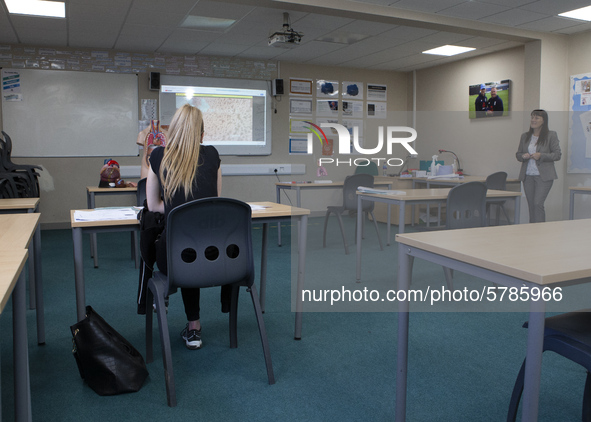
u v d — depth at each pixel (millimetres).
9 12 4594
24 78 5867
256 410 1692
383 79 7832
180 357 2160
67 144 6121
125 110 6355
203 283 1793
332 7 4465
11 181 3873
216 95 6797
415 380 1919
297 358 2143
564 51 5707
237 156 7008
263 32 5426
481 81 6625
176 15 4746
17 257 1224
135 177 6422
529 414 1063
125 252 4703
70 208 6215
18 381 1307
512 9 4750
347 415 1656
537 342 1037
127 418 1642
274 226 6422
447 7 4707
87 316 1912
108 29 5230
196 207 1716
